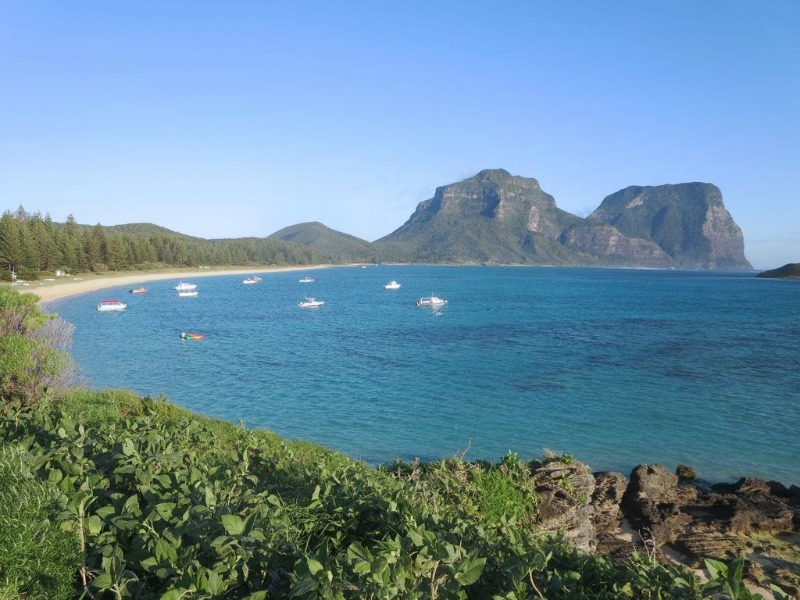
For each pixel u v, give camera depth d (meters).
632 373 44.12
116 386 37.94
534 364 48.12
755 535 17.20
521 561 4.67
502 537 6.91
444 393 37.03
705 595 4.25
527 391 37.75
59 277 135.50
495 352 54.72
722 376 43.12
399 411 32.44
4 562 3.95
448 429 28.98
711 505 19.31
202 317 88.62
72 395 15.58
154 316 88.25
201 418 17.66
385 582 3.93
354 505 6.01
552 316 92.94
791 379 42.03
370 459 24.44
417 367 46.62
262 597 3.92
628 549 15.55
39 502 4.66
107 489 5.96
